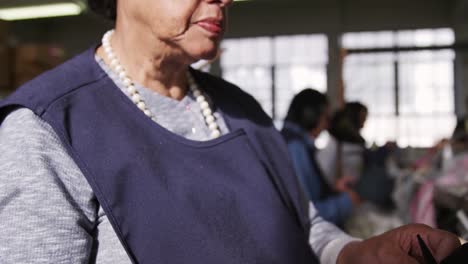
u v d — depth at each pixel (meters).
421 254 0.60
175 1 0.68
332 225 0.89
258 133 0.84
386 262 0.60
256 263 0.66
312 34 12.04
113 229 0.62
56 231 0.58
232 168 0.71
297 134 1.97
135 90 0.74
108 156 0.63
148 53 0.73
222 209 0.67
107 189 0.61
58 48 2.41
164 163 0.66
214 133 0.79
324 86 11.96
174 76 0.77
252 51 12.32
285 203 0.79
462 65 10.95
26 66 2.26
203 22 0.69
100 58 0.75
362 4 11.98
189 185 0.66
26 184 0.58
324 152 2.34
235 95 0.89
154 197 0.63
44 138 0.61
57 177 0.61
